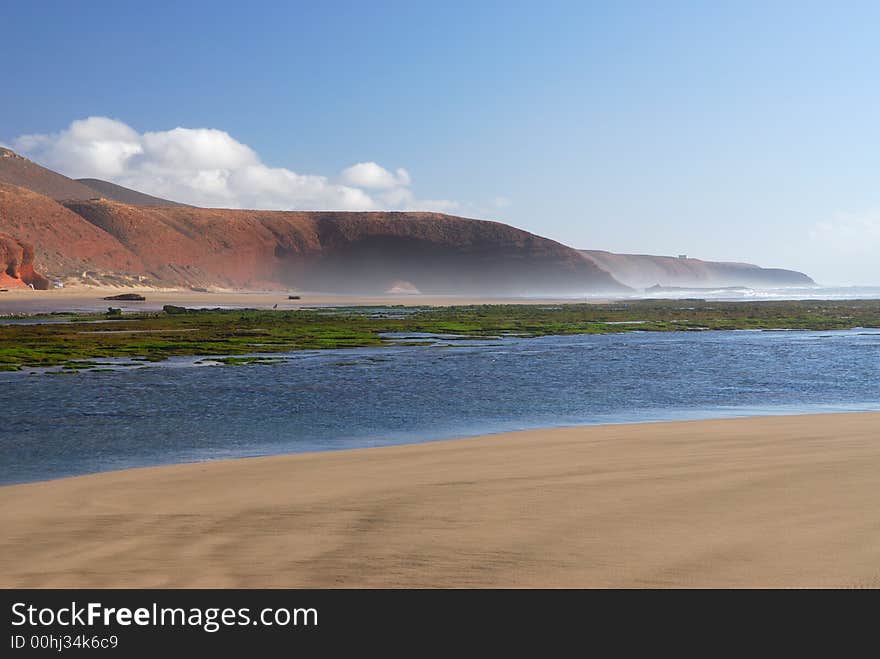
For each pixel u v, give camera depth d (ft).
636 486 33.40
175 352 129.39
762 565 22.18
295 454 47.80
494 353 131.03
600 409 68.74
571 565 22.81
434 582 21.99
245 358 119.34
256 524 28.84
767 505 28.89
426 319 251.19
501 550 24.39
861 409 67.36
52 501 34.12
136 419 63.46
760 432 50.08
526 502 30.89
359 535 26.73
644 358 120.47
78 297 504.43
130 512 31.53
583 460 41.24
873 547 23.31
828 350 133.08
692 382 88.94
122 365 109.81
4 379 92.68
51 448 51.11
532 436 51.44
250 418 64.08
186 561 24.40
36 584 22.75
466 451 45.93
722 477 34.81
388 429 58.44
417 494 33.40
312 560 24.12
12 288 529.04
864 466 36.45
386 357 123.85
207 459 47.47
